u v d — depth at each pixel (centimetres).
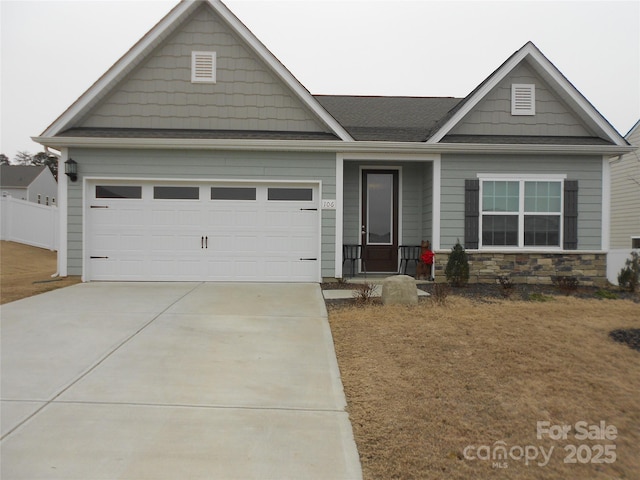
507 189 988
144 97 982
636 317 648
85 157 937
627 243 1738
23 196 4103
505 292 823
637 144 1688
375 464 290
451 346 513
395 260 1109
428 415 356
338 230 967
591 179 992
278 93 996
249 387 412
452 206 985
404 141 978
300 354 501
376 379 427
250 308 712
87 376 429
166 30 956
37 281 939
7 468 279
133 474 276
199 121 989
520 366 451
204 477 275
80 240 945
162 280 959
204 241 962
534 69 1022
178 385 412
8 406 363
